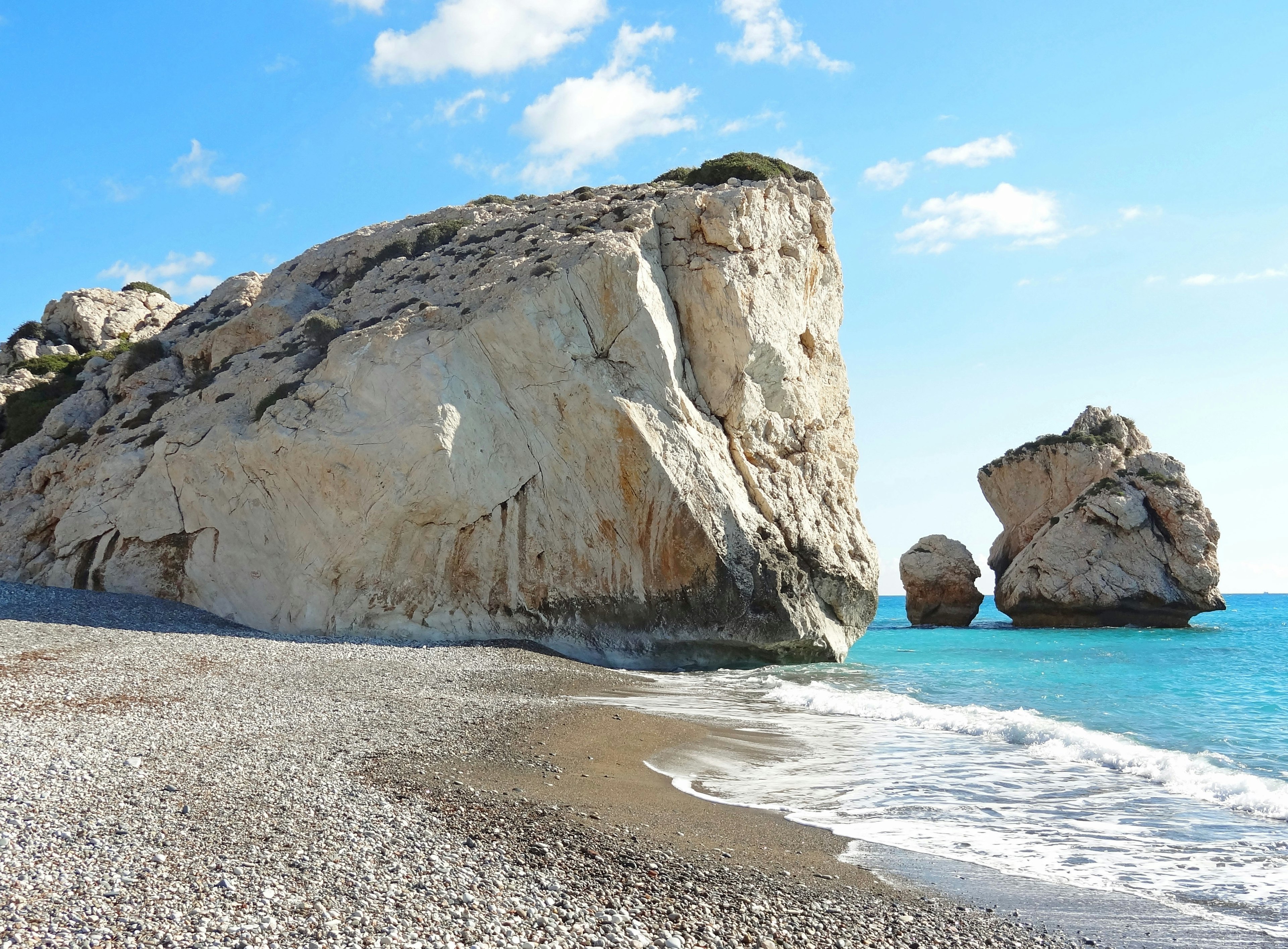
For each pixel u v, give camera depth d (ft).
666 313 102.06
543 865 27.25
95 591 93.66
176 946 19.35
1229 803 38.01
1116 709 66.33
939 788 40.63
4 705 46.83
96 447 105.09
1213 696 73.31
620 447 92.32
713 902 25.53
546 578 90.58
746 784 41.06
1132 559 173.06
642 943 21.80
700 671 91.09
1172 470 177.99
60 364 134.41
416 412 89.20
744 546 94.12
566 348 94.68
